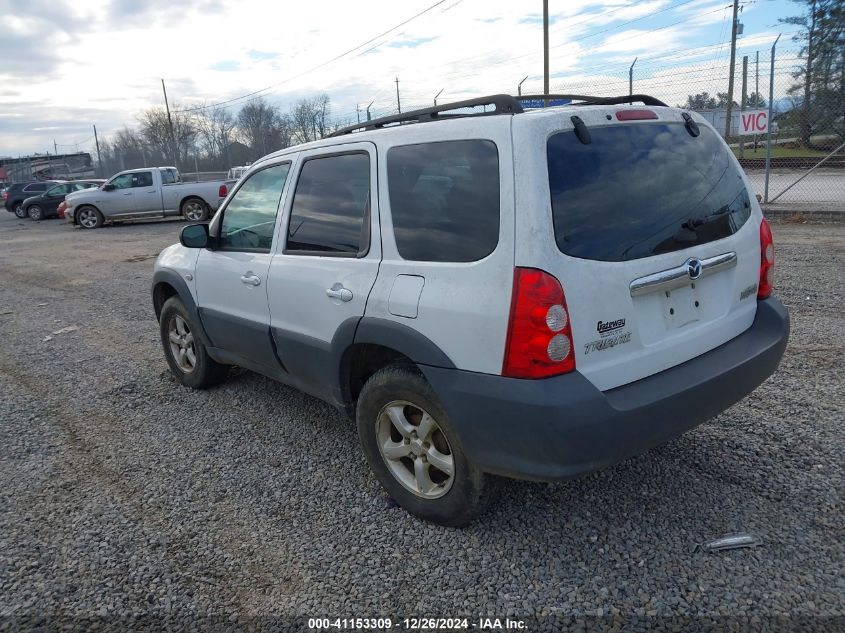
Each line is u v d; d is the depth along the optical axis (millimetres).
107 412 4828
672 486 3275
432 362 2760
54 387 5484
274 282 3754
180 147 36062
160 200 21422
